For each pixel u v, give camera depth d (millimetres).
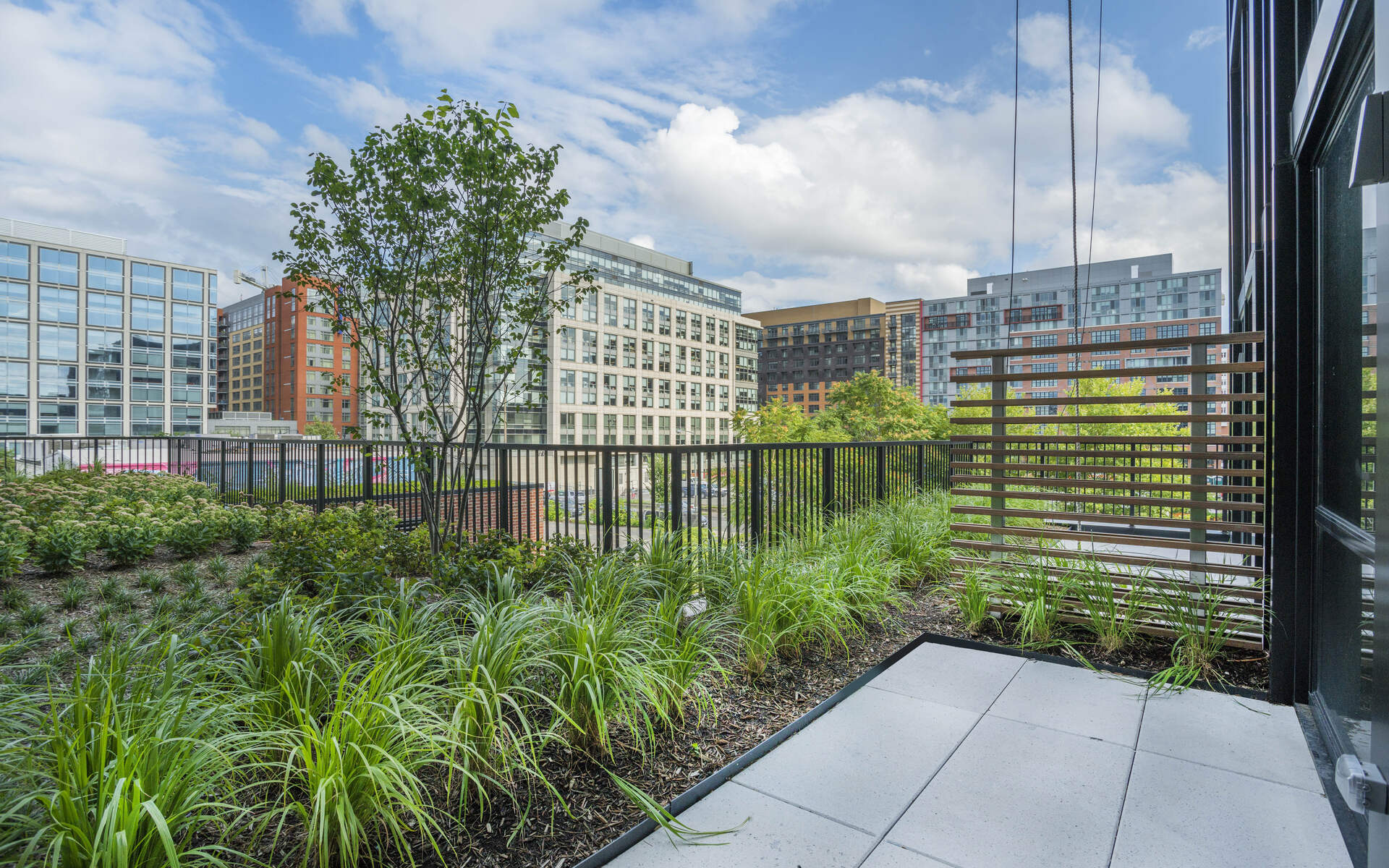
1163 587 4094
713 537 5633
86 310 75625
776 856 2051
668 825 2205
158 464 14125
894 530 5969
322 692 2500
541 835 2115
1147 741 2873
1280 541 3242
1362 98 2131
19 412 71062
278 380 113375
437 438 5148
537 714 2742
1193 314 83625
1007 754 2764
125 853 1379
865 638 4258
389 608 3236
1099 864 2025
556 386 79375
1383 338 1326
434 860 1968
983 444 4809
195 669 2477
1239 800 2400
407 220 4562
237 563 6379
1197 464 4613
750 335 117875
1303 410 3125
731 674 3549
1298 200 3047
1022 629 4238
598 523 5621
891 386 54438
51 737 1698
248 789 2213
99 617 4211
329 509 9016
